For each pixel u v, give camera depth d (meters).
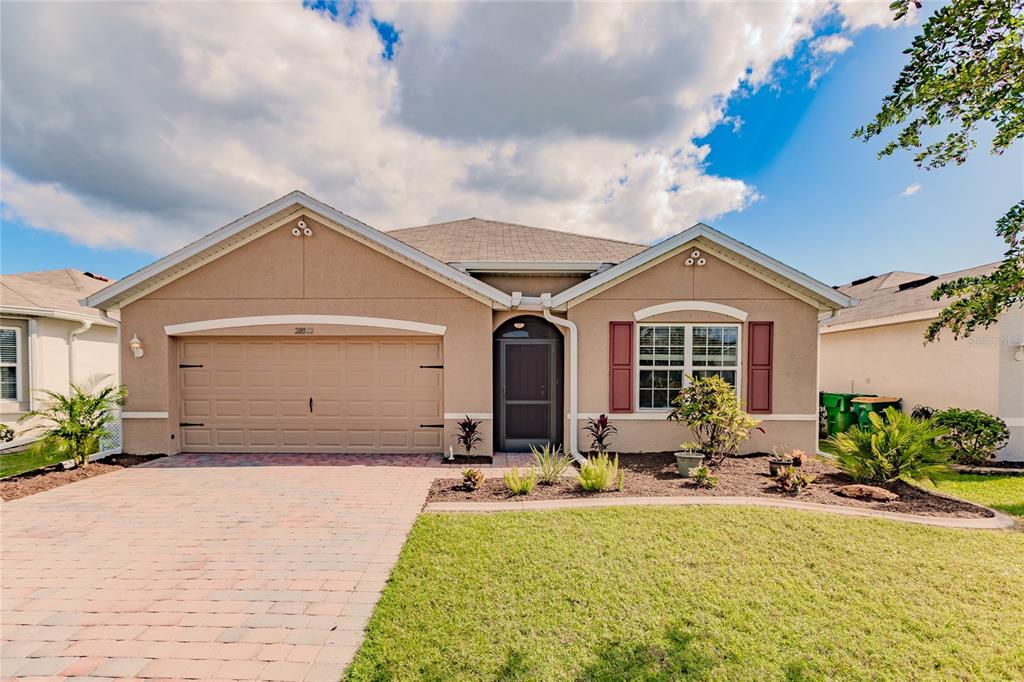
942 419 10.97
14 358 12.45
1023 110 3.64
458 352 10.41
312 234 10.44
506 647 3.67
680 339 10.68
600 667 3.45
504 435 11.03
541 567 4.94
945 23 3.53
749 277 10.59
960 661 3.51
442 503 7.11
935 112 3.94
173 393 10.63
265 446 10.80
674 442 10.59
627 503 6.95
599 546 5.43
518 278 11.55
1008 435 10.52
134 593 4.62
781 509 6.63
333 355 10.76
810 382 10.56
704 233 10.35
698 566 4.95
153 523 6.47
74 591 4.67
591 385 10.61
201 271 10.52
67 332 13.90
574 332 10.39
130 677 3.46
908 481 8.42
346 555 5.45
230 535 6.04
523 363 11.06
